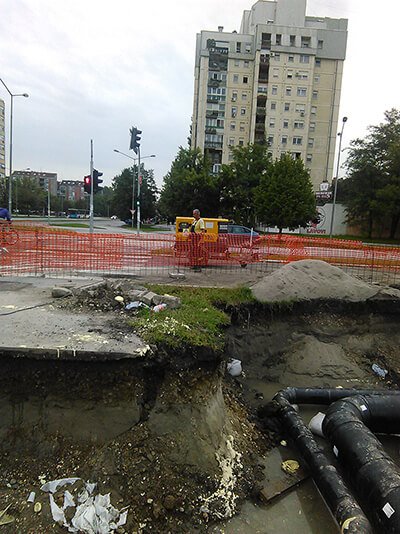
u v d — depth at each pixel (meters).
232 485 3.81
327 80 59.12
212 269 10.68
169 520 3.36
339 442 4.15
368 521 3.29
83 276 8.66
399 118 39.38
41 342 4.03
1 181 63.16
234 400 5.35
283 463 4.42
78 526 3.15
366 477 3.59
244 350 6.55
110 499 3.36
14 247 10.20
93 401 3.83
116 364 3.86
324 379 6.50
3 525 3.13
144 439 3.73
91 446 3.71
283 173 34.19
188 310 5.61
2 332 4.35
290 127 58.56
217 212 40.62
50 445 3.72
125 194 53.88
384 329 7.54
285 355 6.85
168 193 40.78
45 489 3.41
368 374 6.72
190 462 3.71
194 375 4.23
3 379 3.85
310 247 13.58
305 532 3.54
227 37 60.31
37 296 6.23
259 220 36.88
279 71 57.38
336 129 59.69
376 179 38.44
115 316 5.18
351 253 13.13
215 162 62.78
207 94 60.84
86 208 105.88
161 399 3.99
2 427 3.80
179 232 12.13
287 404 5.23
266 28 56.66
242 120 61.44
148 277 8.91
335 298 7.57
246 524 3.53
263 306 7.02
